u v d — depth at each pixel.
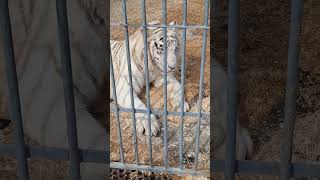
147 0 4.85
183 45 2.56
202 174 2.78
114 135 3.19
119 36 4.16
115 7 4.72
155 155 3.02
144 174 2.83
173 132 3.21
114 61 3.66
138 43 3.58
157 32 3.62
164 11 2.50
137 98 3.43
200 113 2.64
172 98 3.53
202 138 3.12
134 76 3.56
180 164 2.78
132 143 3.11
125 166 2.86
